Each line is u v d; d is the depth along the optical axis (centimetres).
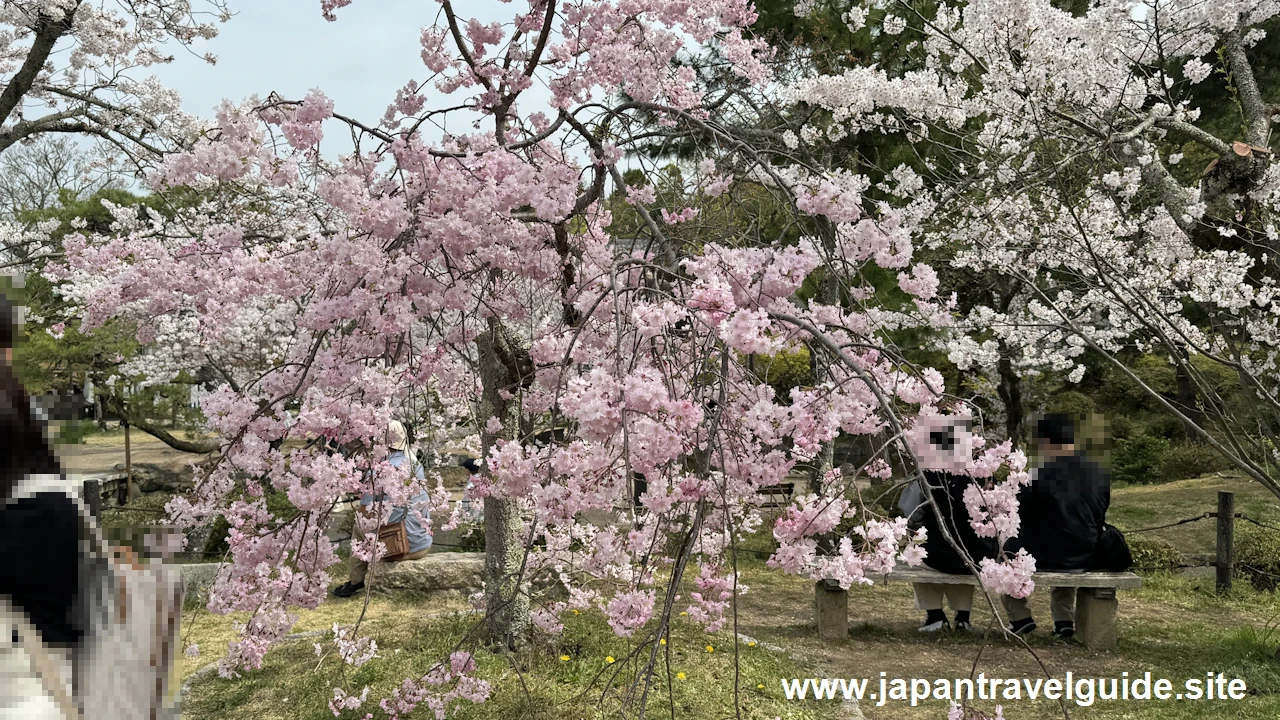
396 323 228
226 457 235
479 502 437
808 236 238
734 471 233
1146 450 1305
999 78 466
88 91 686
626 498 215
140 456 1434
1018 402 987
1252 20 505
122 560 116
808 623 552
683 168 352
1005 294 882
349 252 221
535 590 459
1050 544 508
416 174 245
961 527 499
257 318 616
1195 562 745
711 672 402
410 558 610
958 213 606
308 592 248
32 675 99
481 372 396
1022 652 497
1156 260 549
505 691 358
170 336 668
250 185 522
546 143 336
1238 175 457
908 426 223
